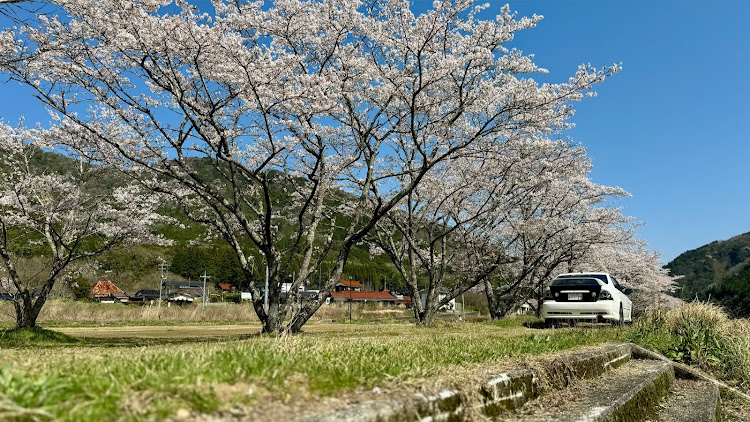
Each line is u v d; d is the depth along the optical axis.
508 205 18.36
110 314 26.95
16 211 14.09
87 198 14.75
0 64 9.09
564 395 4.36
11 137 14.49
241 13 11.88
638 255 29.67
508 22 11.91
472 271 19.58
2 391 1.93
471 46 12.03
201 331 18.02
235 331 17.94
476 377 3.37
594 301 12.70
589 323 13.39
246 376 2.58
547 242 19.92
